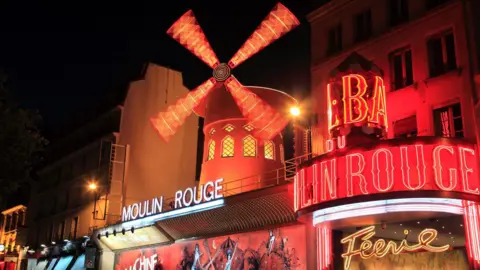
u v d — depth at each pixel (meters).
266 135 21.34
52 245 32.25
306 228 15.49
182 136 30.05
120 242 24.62
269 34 21.14
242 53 21.91
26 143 18.73
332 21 16.53
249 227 17.61
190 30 23.17
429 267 13.17
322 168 12.58
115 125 28.41
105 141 28.06
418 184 11.12
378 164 11.59
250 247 17.45
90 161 30.47
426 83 13.38
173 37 23.89
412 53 13.95
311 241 15.22
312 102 16.31
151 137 28.77
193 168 30.11
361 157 11.84
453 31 13.12
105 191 27.27
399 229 14.23
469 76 12.51
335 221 13.36
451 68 13.14
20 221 39.12
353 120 12.77
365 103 12.80
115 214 26.67
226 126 21.42
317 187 12.60
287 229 16.19
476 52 12.67
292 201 15.31
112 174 27.09
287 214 15.98
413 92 13.67
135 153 28.03
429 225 13.59
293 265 15.67
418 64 13.73
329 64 16.16
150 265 22.56
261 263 16.84
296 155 16.38
